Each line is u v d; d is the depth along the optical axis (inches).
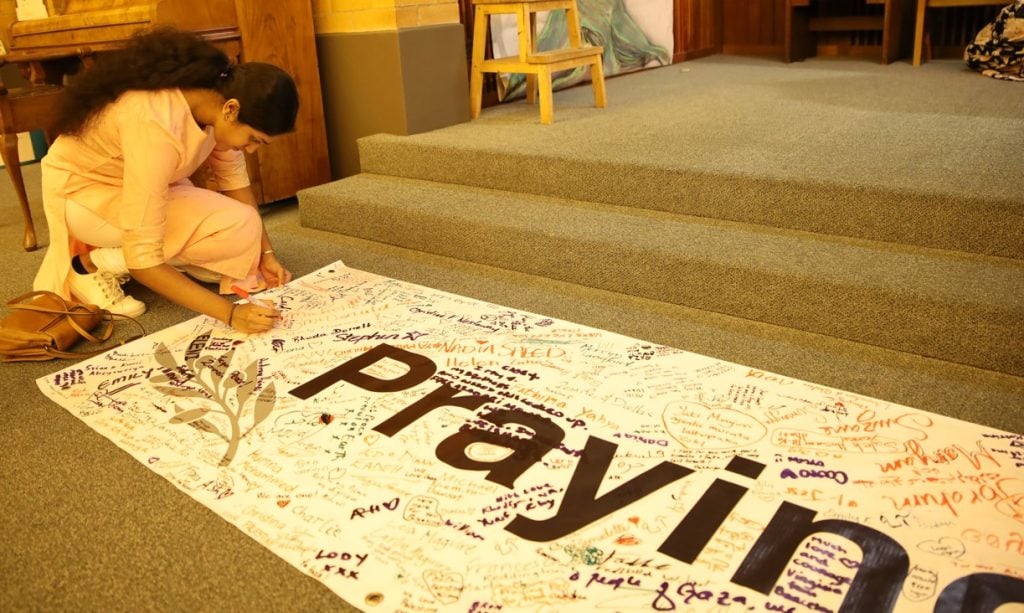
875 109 135.2
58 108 89.4
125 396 78.2
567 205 113.3
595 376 76.4
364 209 120.1
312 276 105.6
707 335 85.5
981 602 47.7
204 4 126.1
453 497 60.4
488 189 124.1
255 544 57.2
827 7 209.8
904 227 89.9
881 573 50.3
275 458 66.7
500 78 162.7
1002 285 77.6
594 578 51.5
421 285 102.4
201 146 85.1
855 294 80.7
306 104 141.9
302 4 137.5
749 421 67.5
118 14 126.0
